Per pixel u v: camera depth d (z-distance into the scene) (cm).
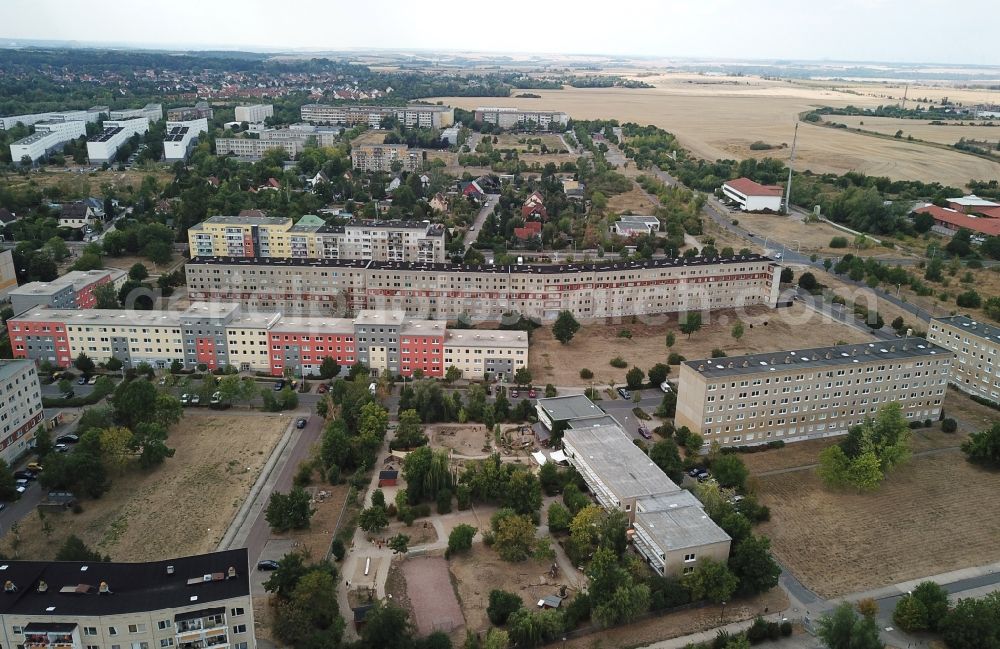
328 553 19638
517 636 16538
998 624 16550
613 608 17262
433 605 17938
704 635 17225
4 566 15050
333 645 15838
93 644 14188
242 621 14838
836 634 16200
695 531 19062
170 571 15162
